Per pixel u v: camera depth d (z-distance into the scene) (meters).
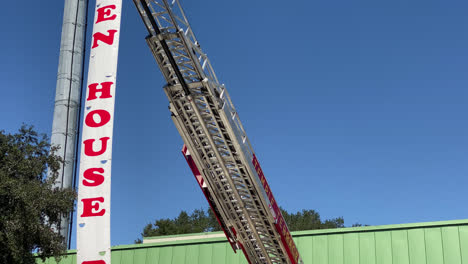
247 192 20.92
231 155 20.02
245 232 22.77
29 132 27.39
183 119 19.91
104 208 12.93
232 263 33.34
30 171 25.78
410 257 29.25
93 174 13.16
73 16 44.22
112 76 13.96
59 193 26.81
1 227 23.69
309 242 31.77
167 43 18.19
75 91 42.75
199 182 21.50
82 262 12.72
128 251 36.47
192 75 18.70
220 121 19.44
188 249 34.84
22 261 24.80
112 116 13.60
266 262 23.88
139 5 17.61
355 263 30.31
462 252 28.23
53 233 26.55
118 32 14.40
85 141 13.49
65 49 43.38
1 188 23.38
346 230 31.14
